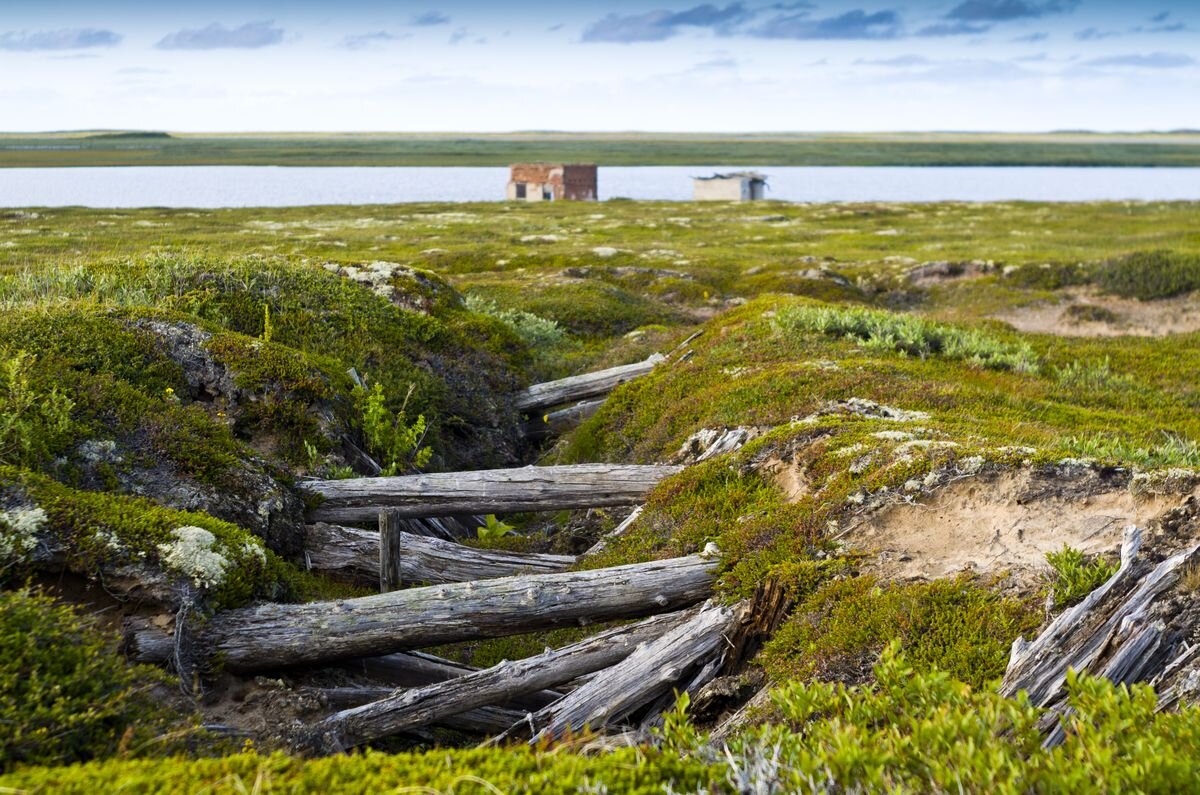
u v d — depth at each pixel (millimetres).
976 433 11953
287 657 7867
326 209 95875
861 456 10719
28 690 5602
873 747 4273
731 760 4344
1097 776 3902
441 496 12078
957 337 21344
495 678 7957
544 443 19609
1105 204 107625
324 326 18094
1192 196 183250
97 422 10188
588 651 8438
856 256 55875
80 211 79000
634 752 4449
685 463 14414
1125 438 13898
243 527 10055
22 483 8086
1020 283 41000
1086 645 6168
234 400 13031
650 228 78188
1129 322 35094
